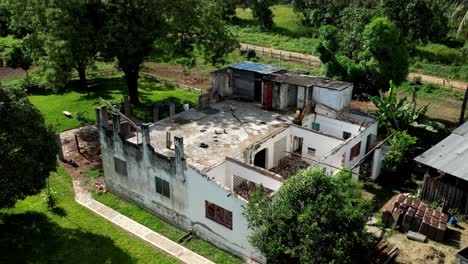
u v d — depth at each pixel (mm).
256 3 83625
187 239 25094
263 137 28859
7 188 22328
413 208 26172
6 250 23672
